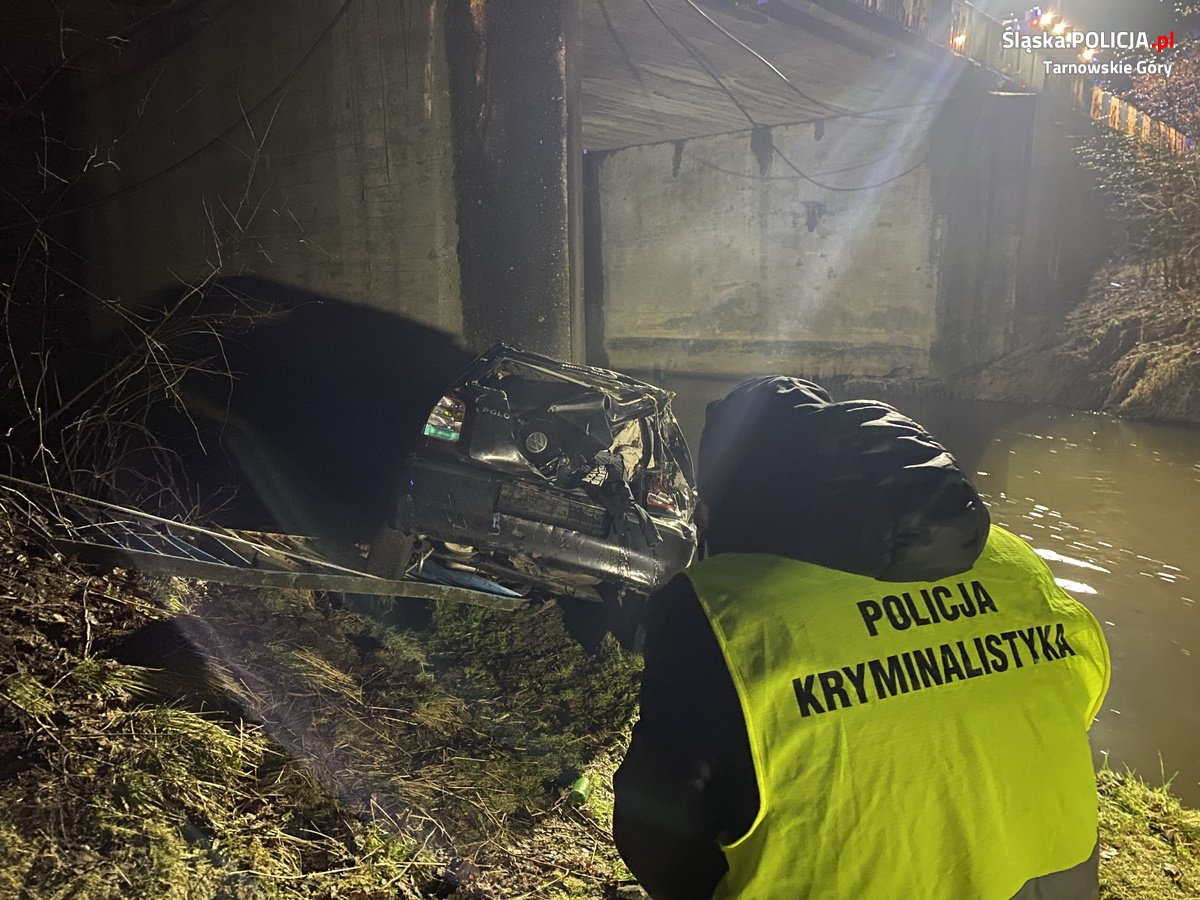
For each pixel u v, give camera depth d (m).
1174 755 4.19
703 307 19.22
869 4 10.54
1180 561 6.89
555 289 7.50
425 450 4.41
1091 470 9.91
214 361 9.43
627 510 4.34
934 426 12.68
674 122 16.84
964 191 15.23
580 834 2.85
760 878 1.09
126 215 11.11
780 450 1.27
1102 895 2.95
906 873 1.09
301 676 3.15
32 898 1.66
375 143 8.42
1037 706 1.20
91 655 2.59
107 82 10.84
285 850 2.16
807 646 1.12
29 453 4.05
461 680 3.72
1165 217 14.91
